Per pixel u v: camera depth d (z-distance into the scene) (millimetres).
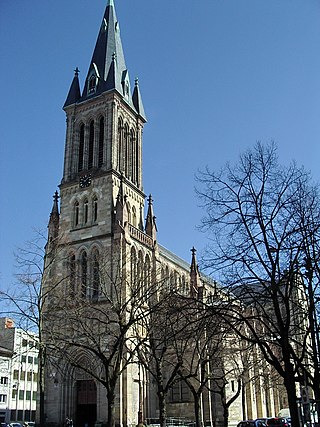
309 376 36406
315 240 34438
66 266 75812
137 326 59812
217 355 62531
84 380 69625
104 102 86438
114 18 98812
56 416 69000
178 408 75750
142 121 94500
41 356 48750
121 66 94062
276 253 33438
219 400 77000
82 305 56062
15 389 119938
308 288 34938
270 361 32719
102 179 80375
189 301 40281
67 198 82812
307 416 33344
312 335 36312
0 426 87500
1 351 104938
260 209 34469
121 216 75625
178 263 99188
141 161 91188
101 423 64625
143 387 69125
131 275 68000
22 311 48000
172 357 66188
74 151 86188
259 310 38719
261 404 92250
